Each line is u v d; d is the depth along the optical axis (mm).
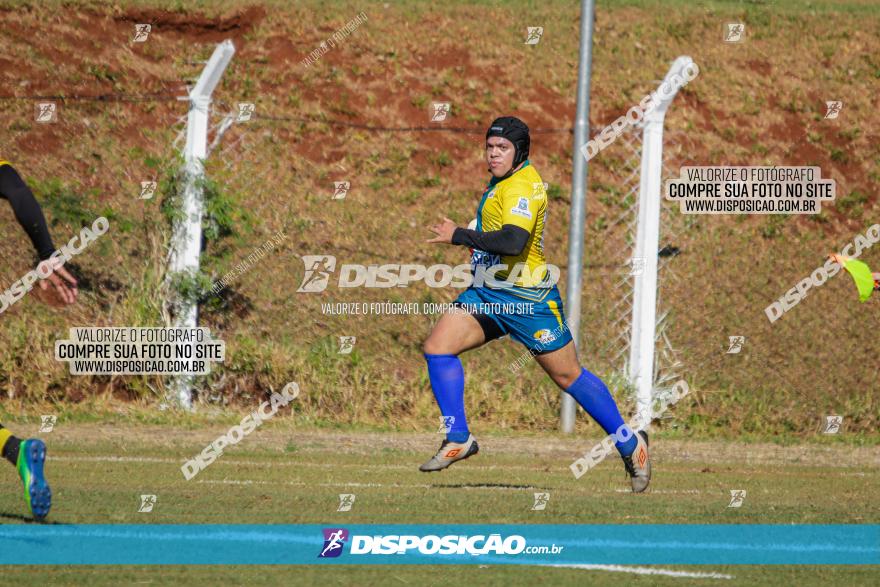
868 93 65062
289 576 15211
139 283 35406
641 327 34344
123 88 52406
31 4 56031
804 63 66938
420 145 52469
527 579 15445
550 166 53156
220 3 60250
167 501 20328
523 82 59219
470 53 60656
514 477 25297
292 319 39188
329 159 49719
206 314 37594
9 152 45000
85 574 14805
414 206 47875
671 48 65750
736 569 16516
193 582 14633
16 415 31328
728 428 35625
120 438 28703
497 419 34281
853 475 27562
